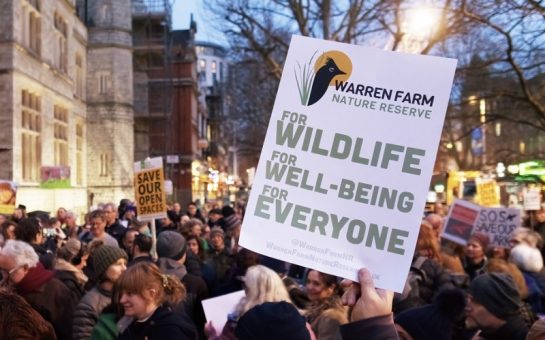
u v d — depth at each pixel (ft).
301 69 8.35
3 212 37.29
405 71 8.02
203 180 162.61
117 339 10.73
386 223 7.82
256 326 7.43
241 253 19.08
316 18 61.67
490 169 81.05
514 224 23.32
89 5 109.91
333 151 8.13
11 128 65.87
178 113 155.84
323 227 8.01
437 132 7.84
